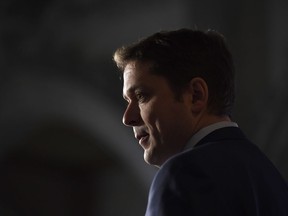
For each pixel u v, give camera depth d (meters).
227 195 1.95
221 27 11.98
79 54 13.05
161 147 2.21
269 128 11.74
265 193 2.09
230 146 2.13
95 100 12.92
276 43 11.91
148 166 13.02
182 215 1.83
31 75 13.26
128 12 12.68
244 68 11.91
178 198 1.85
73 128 13.95
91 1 12.91
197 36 2.25
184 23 12.23
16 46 13.34
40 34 13.25
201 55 2.21
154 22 12.49
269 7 11.98
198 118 2.20
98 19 12.90
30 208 16.22
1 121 13.55
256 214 2.00
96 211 16.81
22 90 13.38
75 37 13.05
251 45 11.91
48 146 15.16
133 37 12.67
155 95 2.18
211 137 2.17
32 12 13.27
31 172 16.16
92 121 13.05
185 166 1.94
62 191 16.92
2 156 14.15
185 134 2.19
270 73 11.86
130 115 2.23
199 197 1.87
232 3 11.95
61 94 13.16
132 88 2.21
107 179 16.72
